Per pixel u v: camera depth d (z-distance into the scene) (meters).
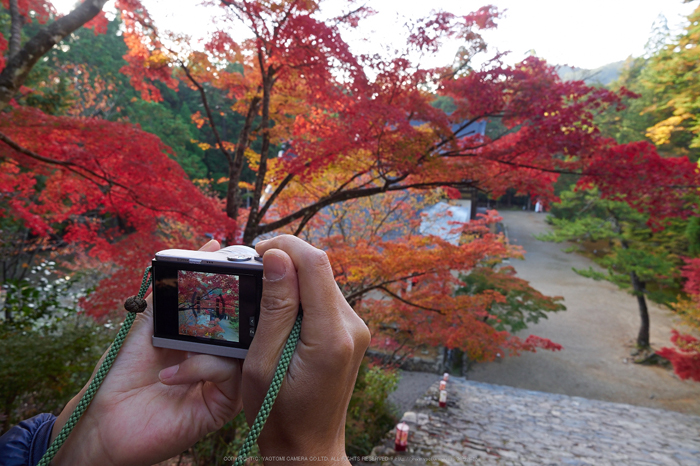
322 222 9.50
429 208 15.94
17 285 4.95
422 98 4.66
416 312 6.94
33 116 3.68
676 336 10.65
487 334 6.07
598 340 15.91
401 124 4.09
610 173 4.29
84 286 10.45
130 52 5.79
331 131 4.75
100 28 5.53
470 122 5.02
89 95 16.97
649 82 9.25
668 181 4.12
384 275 5.56
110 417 0.71
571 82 4.39
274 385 0.57
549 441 7.43
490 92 4.43
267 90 5.46
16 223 9.04
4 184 5.72
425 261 5.52
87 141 3.88
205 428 0.75
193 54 5.27
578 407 9.84
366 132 4.32
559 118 4.16
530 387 12.66
